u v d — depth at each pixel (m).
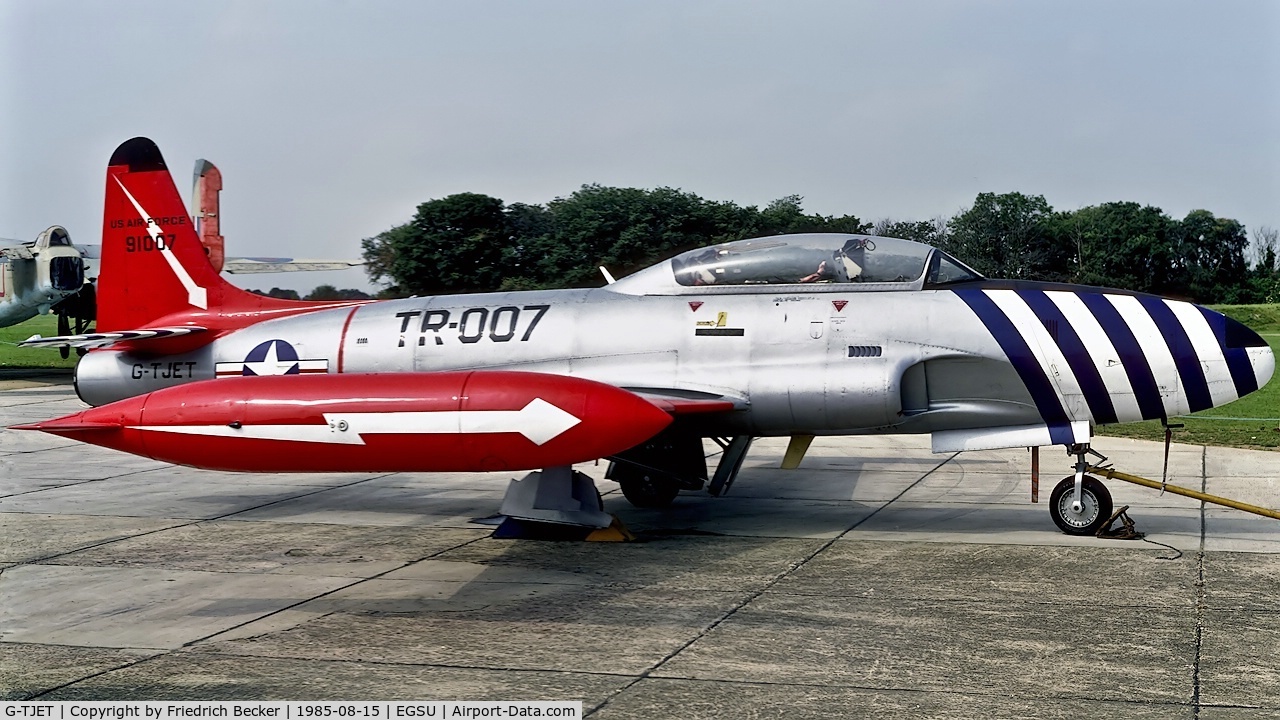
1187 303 8.56
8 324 26.98
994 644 5.67
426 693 4.99
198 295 10.73
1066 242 67.81
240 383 7.54
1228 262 69.62
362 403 7.20
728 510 10.01
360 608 6.57
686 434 9.24
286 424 7.24
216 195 26.33
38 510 10.21
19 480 12.15
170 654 5.64
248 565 7.82
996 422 8.59
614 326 9.20
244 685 5.13
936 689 4.97
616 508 10.16
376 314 10.05
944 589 6.88
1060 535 8.62
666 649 5.65
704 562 7.78
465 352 9.53
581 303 9.49
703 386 8.79
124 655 5.64
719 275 9.15
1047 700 4.81
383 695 4.97
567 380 7.16
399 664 5.43
